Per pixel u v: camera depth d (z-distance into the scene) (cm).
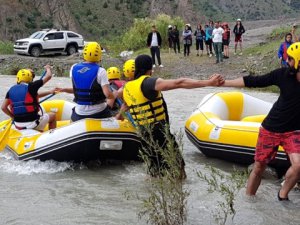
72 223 501
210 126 755
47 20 9400
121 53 2914
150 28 3089
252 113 871
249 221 504
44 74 785
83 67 706
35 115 771
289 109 527
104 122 699
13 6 9281
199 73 2070
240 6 17500
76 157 704
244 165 725
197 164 727
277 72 531
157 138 590
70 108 907
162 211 513
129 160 730
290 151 536
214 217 512
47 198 575
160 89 574
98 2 10050
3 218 515
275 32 2861
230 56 2427
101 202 561
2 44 3612
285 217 516
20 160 725
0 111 1135
